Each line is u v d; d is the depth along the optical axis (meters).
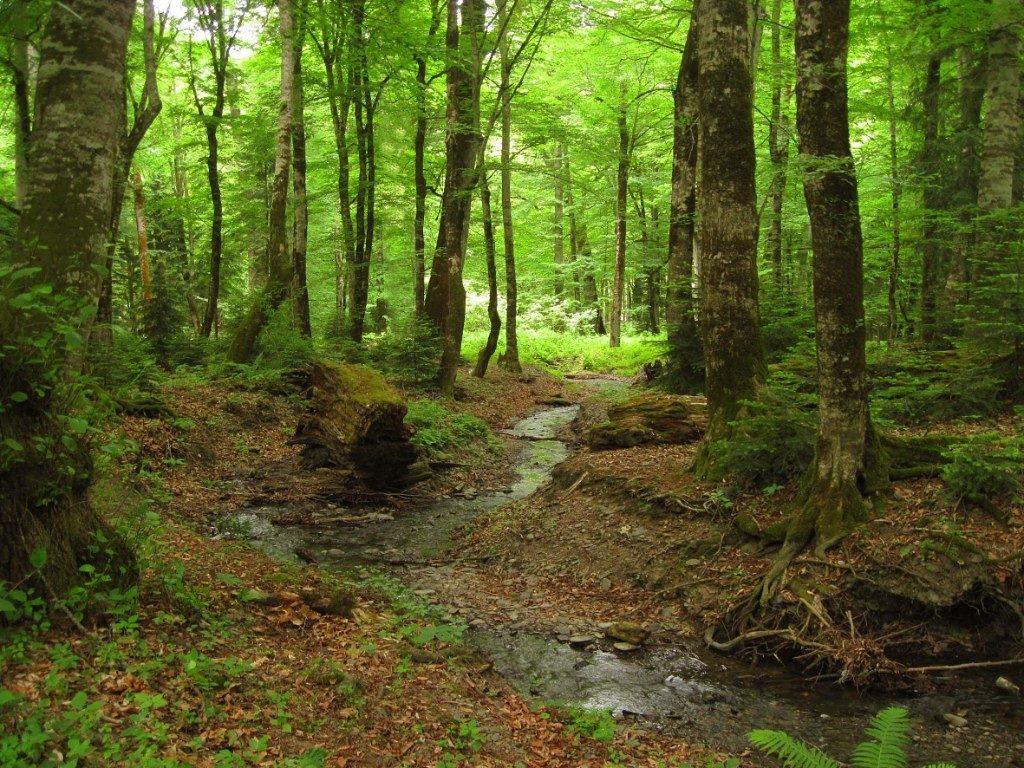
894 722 3.90
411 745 4.34
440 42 21.42
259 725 4.05
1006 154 12.77
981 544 6.86
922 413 10.30
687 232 16.91
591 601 7.89
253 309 17.98
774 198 19.34
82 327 4.64
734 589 7.36
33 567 4.27
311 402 13.26
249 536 10.07
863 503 7.47
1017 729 5.24
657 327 35.97
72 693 3.70
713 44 9.36
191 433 12.89
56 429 4.40
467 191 19.36
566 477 11.10
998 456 7.28
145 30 14.02
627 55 22.98
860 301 7.57
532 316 37.38
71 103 4.71
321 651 5.41
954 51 15.79
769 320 15.20
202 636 4.89
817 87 7.18
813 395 8.95
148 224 26.39
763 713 5.59
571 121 31.81
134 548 5.26
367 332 32.06
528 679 6.12
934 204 16.25
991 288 9.90
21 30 5.35
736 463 8.66
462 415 17.17
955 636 6.48
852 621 6.48
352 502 12.07
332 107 21.91
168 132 26.75
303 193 20.38
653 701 5.78
